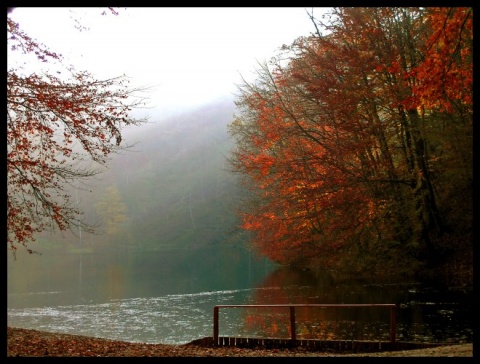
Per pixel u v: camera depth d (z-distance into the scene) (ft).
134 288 110.11
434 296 62.69
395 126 76.02
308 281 96.73
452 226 75.51
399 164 79.56
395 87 69.10
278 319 60.23
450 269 70.95
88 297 96.99
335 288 80.69
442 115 69.26
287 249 97.50
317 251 91.15
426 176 74.90
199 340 42.63
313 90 74.95
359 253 84.99
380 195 79.30
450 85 47.83
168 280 124.98
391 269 81.00
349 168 79.05
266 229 96.07
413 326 48.29
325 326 52.31
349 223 79.51
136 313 76.43
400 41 70.08
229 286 104.99
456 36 46.29
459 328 46.01
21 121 40.91
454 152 68.64
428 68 47.24
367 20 70.74
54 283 124.67
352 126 73.92
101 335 60.18
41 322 70.59
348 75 73.51
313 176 79.66
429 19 53.52
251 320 62.18
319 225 89.81
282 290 87.10
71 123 40.88
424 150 73.51
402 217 79.77
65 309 82.48
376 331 47.67
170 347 38.88
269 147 92.27
